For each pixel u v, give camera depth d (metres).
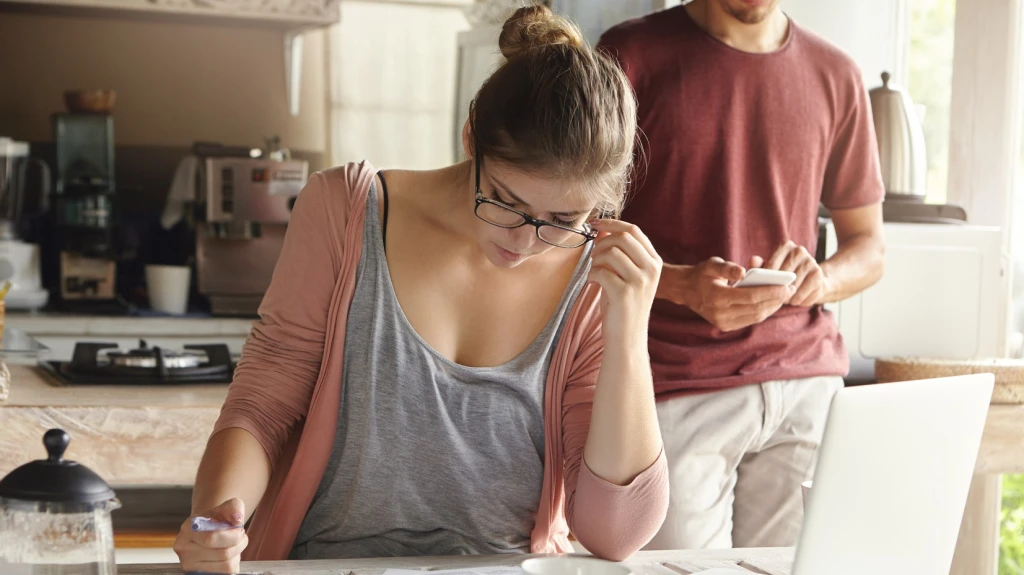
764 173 2.20
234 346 3.32
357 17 4.01
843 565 1.10
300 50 3.96
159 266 3.45
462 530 1.42
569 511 1.41
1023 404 2.41
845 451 1.05
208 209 3.34
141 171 3.85
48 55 3.75
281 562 1.25
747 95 2.18
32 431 1.89
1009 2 2.95
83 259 3.47
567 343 1.42
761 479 2.22
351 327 1.39
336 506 1.42
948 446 1.16
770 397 2.14
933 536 1.19
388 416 1.39
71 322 3.18
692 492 2.12
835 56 2.28
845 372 2.28
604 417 1.33
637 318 1.33
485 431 1.41
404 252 1.40
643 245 1.34
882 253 2.38
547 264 1.42
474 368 1.39
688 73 2.17
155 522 2.49
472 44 3.91
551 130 1.15
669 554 1.39
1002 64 2.98
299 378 1.39
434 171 1.44
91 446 1.92
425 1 4.03
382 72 4.04
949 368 2.45
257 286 3.44
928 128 3.19
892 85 2.98
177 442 1.97
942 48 3.12
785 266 2.12
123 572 1.19
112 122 3.67
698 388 2.14
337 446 1.40
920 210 2.88
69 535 0.95
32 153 3.76
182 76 3.87
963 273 2.79
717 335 2.16
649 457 1.34
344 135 4.04
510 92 1.18
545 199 1.19
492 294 1.41
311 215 1.41
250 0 3.46
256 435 1.34
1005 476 2.84
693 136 2.16
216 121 3.92
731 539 2.27
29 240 3.67
